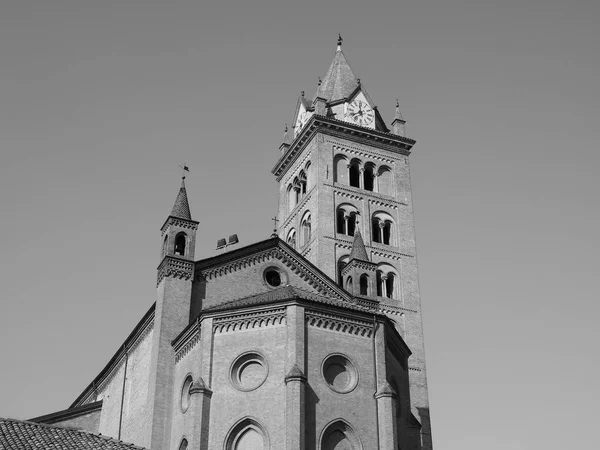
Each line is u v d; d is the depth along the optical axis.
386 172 93.19
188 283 60.25
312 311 52.19
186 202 63.84
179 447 52.22
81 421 70.31
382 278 85.12
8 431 43.47
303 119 97.56
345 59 100.12
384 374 52.88
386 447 50.12
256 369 51.12
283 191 98.12
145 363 61.41
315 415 49.22
